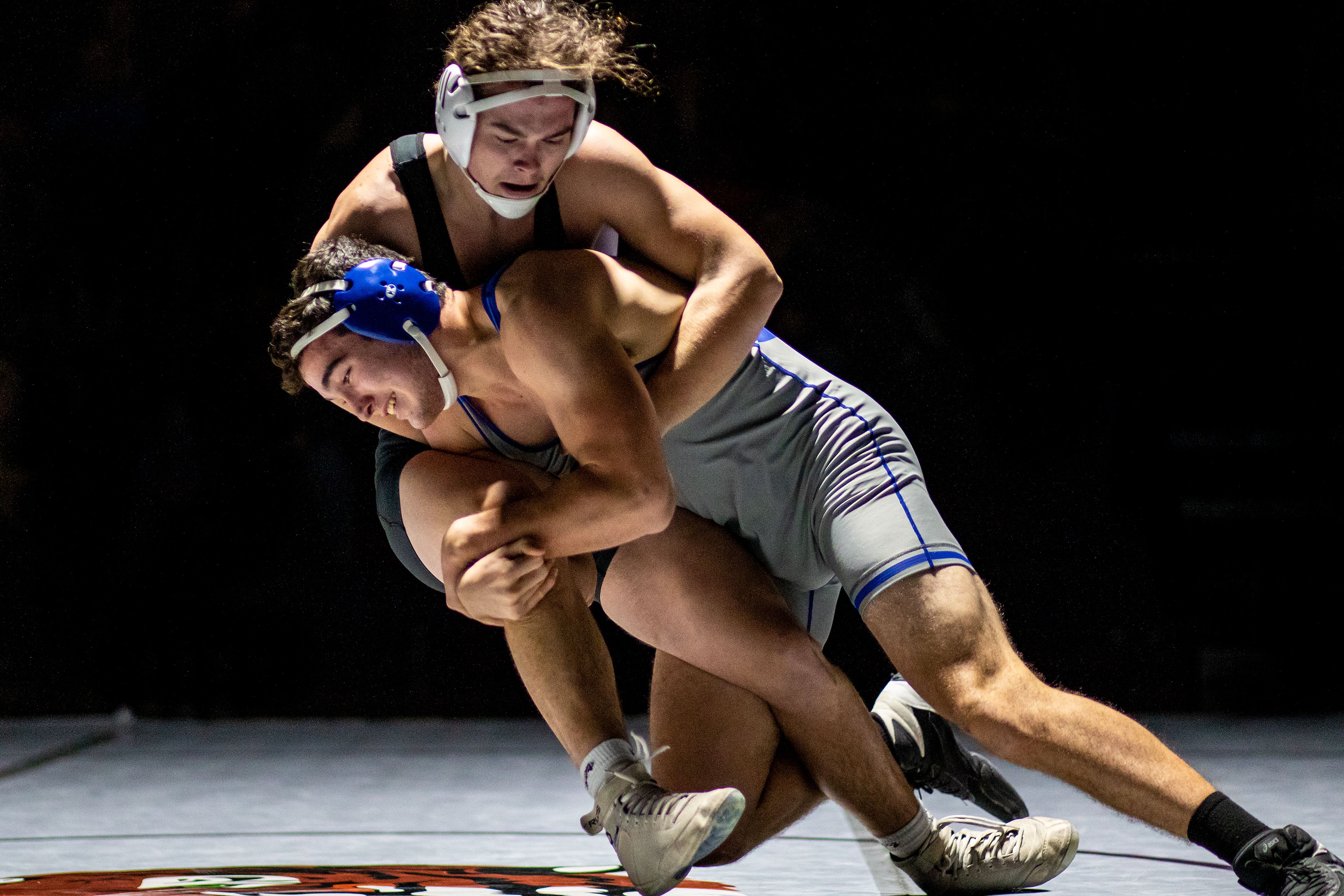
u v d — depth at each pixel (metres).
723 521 6.82
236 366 21.81
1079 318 21.84
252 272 22.00
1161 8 21.23
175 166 21.92
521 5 5.71
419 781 11.85
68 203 21.92
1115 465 21.61
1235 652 20.73
